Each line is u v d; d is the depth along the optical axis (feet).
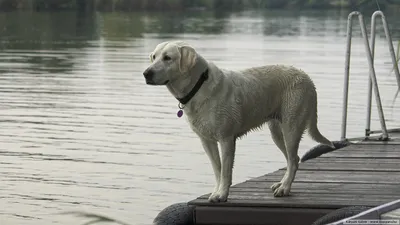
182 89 27.17
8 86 78.33
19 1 228.84
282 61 98.07
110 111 63.52
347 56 43.16
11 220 34.06
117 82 81.30
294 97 29.22
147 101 68.69
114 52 113.29
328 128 55.77
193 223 28.43
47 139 52.54
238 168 43.88
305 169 34.50
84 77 85.51
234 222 28.14
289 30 164.55
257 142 51.21
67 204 36.60
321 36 147.54
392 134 44.19
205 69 27.20
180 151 48.73
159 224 27.63
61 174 42.68
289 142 29.43
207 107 27.35
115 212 35.12
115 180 41.32
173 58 26.66
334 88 74.84
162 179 41.60
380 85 76.95
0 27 164.45
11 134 54.19
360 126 56.44
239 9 277.85
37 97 71.15
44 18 196.85
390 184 31.22
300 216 27.81
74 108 65.05
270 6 268.62
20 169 43.91
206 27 172.04
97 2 241.76
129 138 52.75
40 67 95.20
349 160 36.50
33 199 37.52
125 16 214.69
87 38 140.36
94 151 48.80
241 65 91.71
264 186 30.94
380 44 126.31
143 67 94.48
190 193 38.70
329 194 29.45
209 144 28.60
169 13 242.78
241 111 27.99
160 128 56.39
